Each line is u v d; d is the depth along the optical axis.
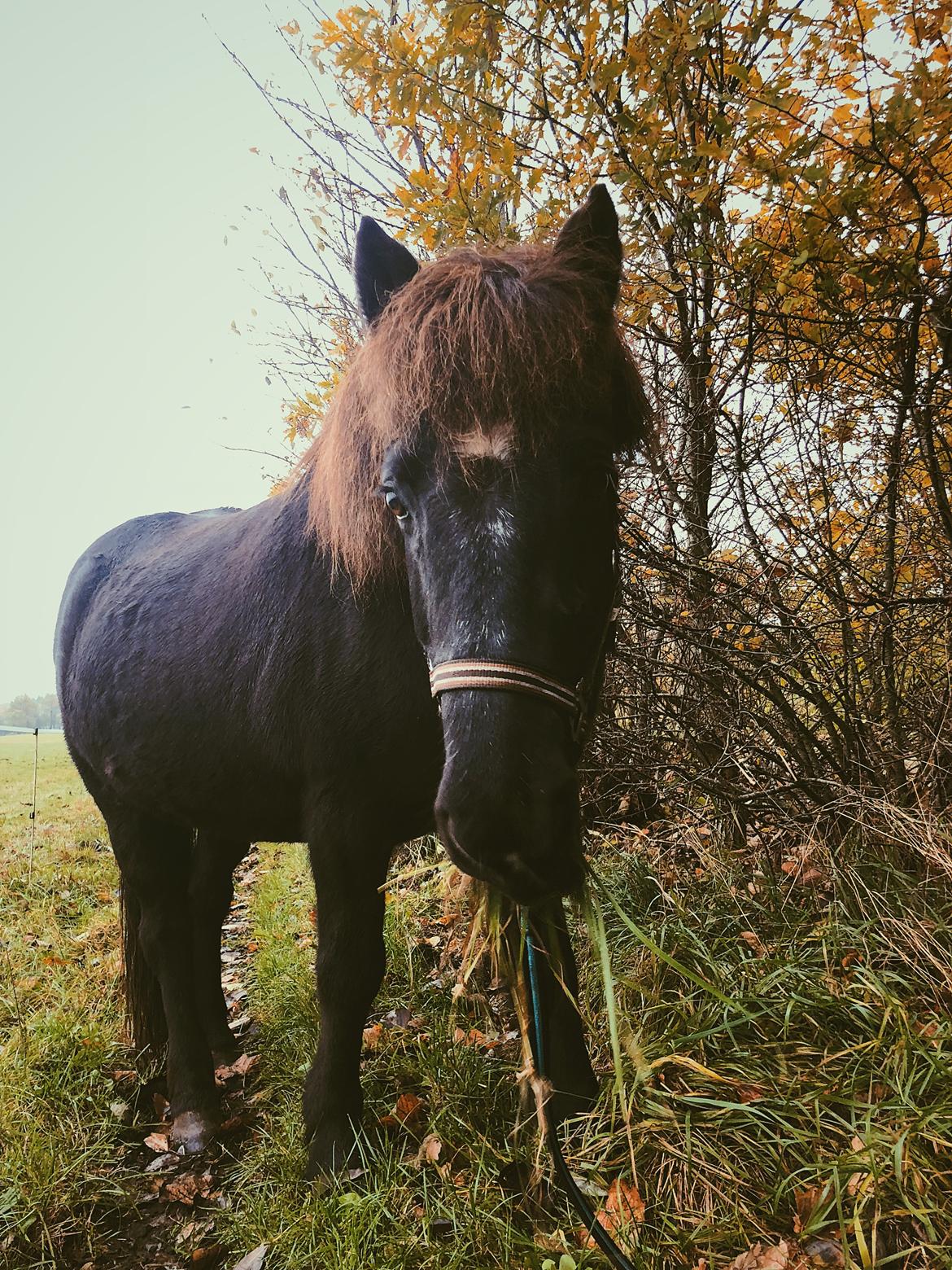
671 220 2.38
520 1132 1.79
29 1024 2.70
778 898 2.31
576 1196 1.39
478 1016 2.35
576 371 1.33
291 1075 2.31
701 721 2.60
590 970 2.22
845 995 1.80
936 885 2.08
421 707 1.70
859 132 2.07
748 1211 1.43
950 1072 1.51
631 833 3.07
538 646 1.23
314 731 1.81
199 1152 2.16
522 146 2.43
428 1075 2.04
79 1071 2.45
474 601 1.24
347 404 1.62
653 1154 1.61
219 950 2.79
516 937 1.67
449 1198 1.64
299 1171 1.88
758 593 2.27
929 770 2.33
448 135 2.40
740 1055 1.73
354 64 2.34
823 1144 1.53
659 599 2.61
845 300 2.17
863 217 2.08
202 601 2.22
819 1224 1.34
